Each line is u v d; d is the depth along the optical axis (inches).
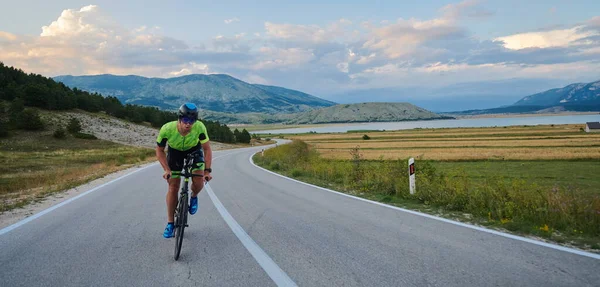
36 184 555.8
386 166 499.5
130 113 4217.5
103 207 307.3
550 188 303.1
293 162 904.3
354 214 271.6
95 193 404.2
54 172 830.5
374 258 161.3
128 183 509.7
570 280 132.8
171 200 179.2
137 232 213.6
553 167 1332.4
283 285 129.4
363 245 183.5
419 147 2664.9
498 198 293.0
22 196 400.2
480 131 5295.3
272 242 190.1
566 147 2228.1
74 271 144.5
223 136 4419.3
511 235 203.6
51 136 2817.4
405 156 1829.5
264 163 981.8
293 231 215.9
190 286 128.6
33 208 306.7
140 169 792.9
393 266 150.0
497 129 5748.0
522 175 1077.1
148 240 194.2
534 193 294.8
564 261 155.6
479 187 327.9
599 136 3361.2
